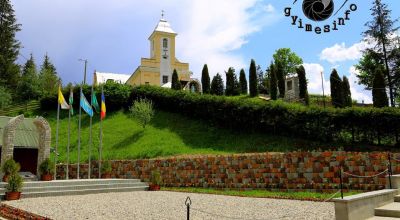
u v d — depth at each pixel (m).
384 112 25.64
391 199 11.08
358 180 17.06
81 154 32.09
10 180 17.03
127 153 30.66
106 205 14.57
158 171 25.75
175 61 62.16
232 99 33.53
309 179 18.75
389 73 49.06
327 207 12.76
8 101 51.41
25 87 56.22
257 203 14.60
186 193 20.33
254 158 21.20
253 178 20.98
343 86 44.16
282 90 51.88
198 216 11.46
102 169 27.17
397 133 25.23
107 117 40.41
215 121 33.97
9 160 20.22
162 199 16.81
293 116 29.02
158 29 61.75
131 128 36.50
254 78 50.06
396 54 48.56
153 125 36.47
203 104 35.25
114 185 22.06
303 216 10.93
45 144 23.86
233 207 13.42
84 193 20.17
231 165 22.17
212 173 22.95
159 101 39.91
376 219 9.39
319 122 27.92
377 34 49.38
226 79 53.12
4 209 12.49
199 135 32.75
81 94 26.11
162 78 60.56
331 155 18.30
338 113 27.31
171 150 29.67
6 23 63.62
